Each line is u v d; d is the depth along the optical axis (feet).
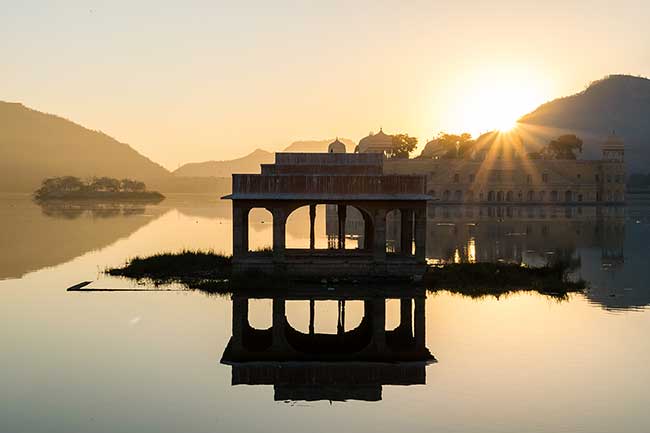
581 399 58.95
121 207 482.28
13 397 59.67
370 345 76.69
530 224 281.95
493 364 68.90
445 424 53.52
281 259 116.37
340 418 54.95
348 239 218.59
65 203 562.25
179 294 107.04
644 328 83.82
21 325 85.20
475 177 481.46
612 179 499.10
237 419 54.75
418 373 66.28
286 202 115.96
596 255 167.94
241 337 79.87
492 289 112.68
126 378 64.80
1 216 344.90
